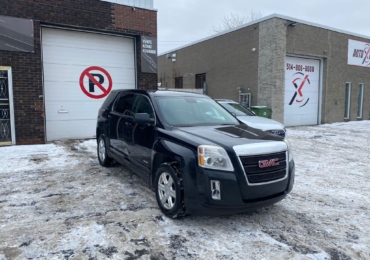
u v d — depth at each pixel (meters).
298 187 5.55
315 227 3.88
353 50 18.50
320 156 8.55
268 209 4.43
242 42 16.47
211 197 3.48
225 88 18.03
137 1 10.99
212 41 18.94
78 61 10.41
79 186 5.29
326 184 5.79
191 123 4.63
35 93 9.21
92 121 10.84
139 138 4.81
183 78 22.28
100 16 10.20
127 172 6.23
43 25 9.51
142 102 5.22
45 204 4.43
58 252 3.12
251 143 3.72
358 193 5.30
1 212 4.12
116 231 3.60
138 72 11.43
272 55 14.53
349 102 19.00
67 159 7.38
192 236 3.53
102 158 6.63
